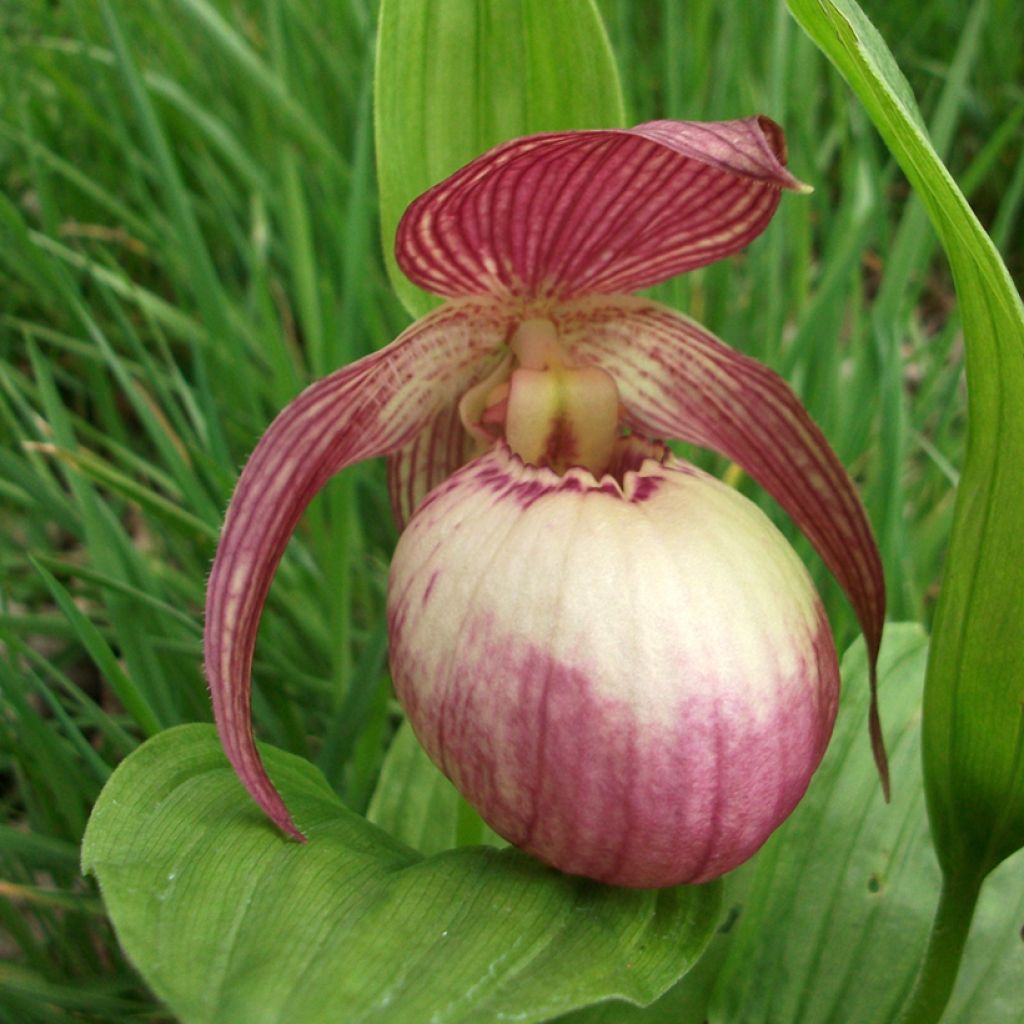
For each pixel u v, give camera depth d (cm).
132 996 17
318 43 33
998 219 27
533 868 14
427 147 16
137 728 21
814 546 17
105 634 21
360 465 25
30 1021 16
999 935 17
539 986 13
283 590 22
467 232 15
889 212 35
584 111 16
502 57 15
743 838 13
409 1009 12
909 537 23
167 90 29
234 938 12
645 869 13
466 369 16
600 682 13
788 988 16
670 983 13
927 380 25
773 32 27
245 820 14
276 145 30
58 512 21
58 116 34
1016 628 13
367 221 24
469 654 13
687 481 14
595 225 15
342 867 13
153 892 13
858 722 17
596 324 16
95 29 34
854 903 16
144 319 31
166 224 30
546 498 14
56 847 17
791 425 16
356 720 19
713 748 13
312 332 25
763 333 26
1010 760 13
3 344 28
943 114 26
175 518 21
